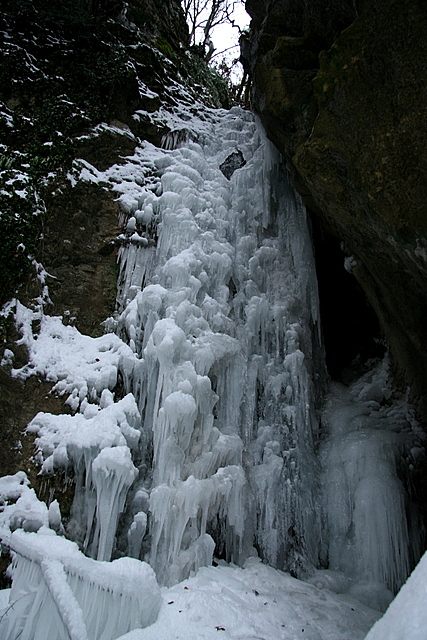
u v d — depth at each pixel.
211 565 4.45
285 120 5.59
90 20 8.42
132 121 7.77
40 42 7.40
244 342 6.14
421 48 3.29
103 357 5.34
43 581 3.20
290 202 7.57
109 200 6.58
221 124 9.06
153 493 4.27
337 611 4.09
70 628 2.88
